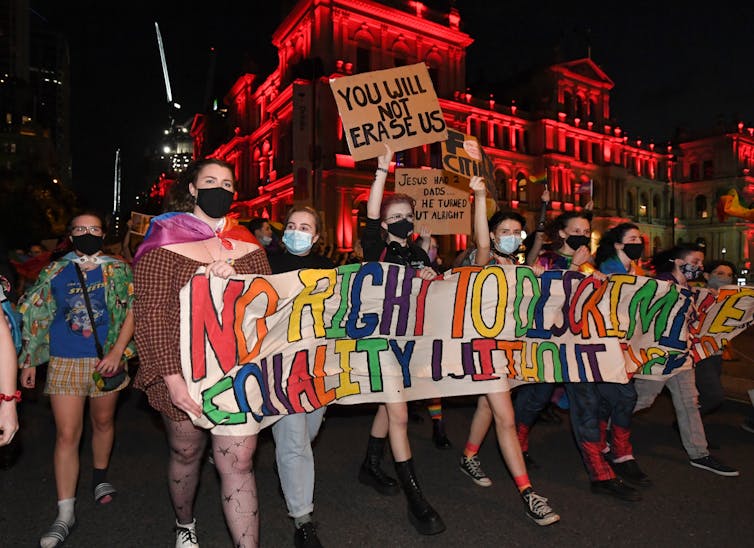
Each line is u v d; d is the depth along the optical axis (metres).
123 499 4.02
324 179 31.36
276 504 3.97
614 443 4.33
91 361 3.50
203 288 2.70
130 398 7.41
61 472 3.44
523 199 43.12
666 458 4.82
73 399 3.46
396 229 3.85
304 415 3.27
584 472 4.53
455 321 3.59
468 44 37.38
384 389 3.38
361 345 3.37
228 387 2.74
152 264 2.67
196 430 2.91
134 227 7.48
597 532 3.45
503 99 47.84
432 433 5.69
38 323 3.47
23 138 77.44
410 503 3.45
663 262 5.12
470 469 4.30
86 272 3.61
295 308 3.12
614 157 48.44
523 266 3.73
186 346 2.62
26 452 5.14
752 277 51.78
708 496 4.00
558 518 3.50
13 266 9.38
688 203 56.34
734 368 9.14
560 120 44.16
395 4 34.44
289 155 35.28
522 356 3.74
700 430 4.57
